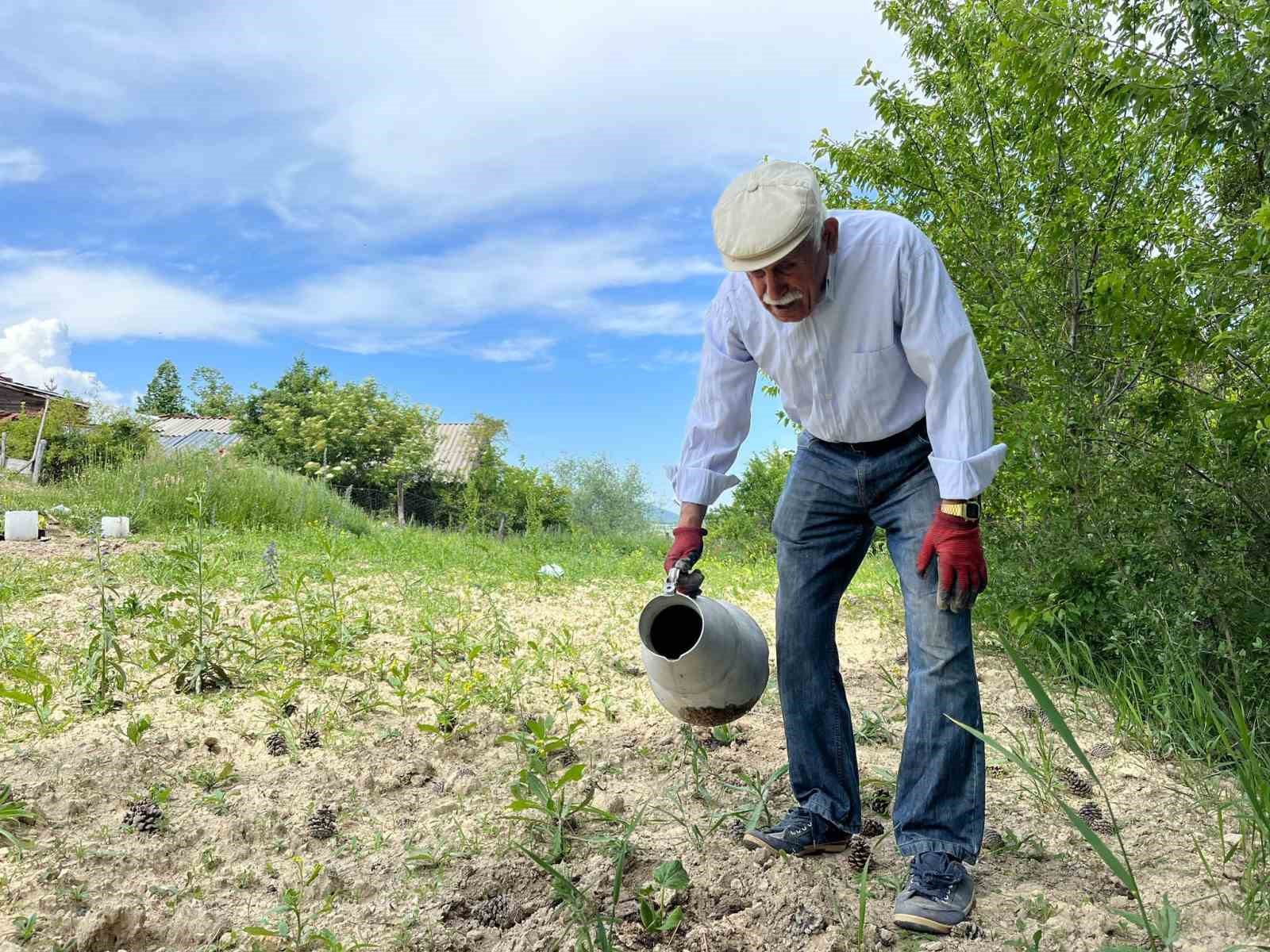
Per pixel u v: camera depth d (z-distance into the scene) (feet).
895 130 21.85
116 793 8.84
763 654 8.41
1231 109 13.23
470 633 16.69
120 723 10.85
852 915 6.93
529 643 15.28
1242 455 13.85
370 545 32.65
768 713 12.34
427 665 14.26
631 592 25.64
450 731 10.82
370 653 14.82
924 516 7.29
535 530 47.14
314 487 45.65
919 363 6.99
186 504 36.40
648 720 11.86
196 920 6.56
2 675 12.00
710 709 8.07
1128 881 5.51
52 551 25.53
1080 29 15.23
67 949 6.19
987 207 19.63
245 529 35.81
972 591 6.87
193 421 117.60
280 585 19.12
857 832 8.12
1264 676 11.96
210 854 7.64
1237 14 12.92
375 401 99.76
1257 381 14.40
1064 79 15.96
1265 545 13.96
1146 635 13.16
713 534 58.54
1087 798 9.45
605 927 6.58
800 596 7.89
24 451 68.80
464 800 9.10
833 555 7.88
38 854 7.50
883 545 25.44
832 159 23.26
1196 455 14.60
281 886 7.25
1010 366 16.96
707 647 7.72
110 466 44.57
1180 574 12.87
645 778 9.86
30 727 10.51
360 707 11.66
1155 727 11.43
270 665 13.48
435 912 6.80
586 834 8.16
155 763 9.61
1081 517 14.99
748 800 9.06
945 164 21.56
